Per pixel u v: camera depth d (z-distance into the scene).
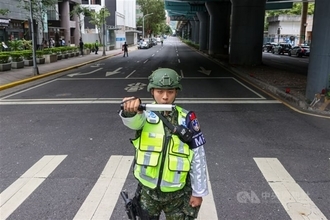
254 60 24.75
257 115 9.13
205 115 9.09
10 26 32.78
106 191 4.57
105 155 6.00
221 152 6.16
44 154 6.07
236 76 18.95
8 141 6.85
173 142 2.30
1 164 5.60
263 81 15.49
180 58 35.06
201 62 29.81
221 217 3.90
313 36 10.18
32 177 5.06
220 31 42.00
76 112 9.48
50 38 42.34
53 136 7.18
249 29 24.25
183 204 2.51
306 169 5.39
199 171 2.35
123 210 4.07
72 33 51.81
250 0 23.75
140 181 2.42
